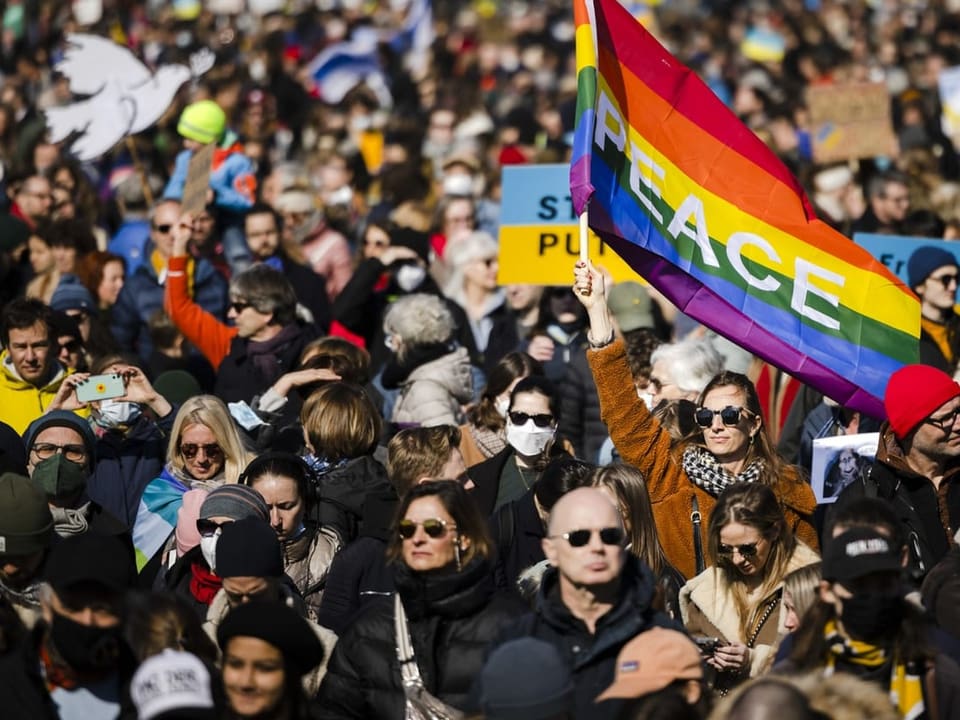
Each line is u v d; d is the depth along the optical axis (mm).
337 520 28766
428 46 104250
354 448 29750
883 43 98438
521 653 18844
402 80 91125
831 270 29703
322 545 28016
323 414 29766
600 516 21203
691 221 29203
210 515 25406
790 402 36688
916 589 23484
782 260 29531
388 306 42094
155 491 30047
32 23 97000
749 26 102812
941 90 71750
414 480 26984
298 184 54031
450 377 36062
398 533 22844
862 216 54031
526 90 92000
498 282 41562
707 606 25094
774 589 24828
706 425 27797
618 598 21453
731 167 29625
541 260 41312
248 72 85812
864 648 20594
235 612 20219
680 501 27938
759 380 37344
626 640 21141
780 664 21203
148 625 21141
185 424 29953
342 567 26578
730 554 24781
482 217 56031
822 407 34094
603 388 28094
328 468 29641
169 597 21547
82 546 20984
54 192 53906
